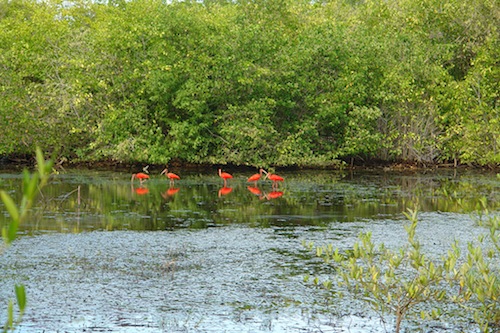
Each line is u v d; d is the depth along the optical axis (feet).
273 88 94.48
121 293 34.06
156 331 28.86
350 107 98.27
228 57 92.17
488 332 28.50
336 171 94.68
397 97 95.45
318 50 96.53
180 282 36.09
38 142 95.04
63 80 93.20
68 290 34.42
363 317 31.09
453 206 62.23
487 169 96.63
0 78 93.09
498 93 98.27
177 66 91.35
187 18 93.61
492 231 28.50
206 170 94.43
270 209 60.03
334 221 54.29
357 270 28.50
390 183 80.23
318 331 29.19
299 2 117.39
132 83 94.48
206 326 29.55
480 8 102.89
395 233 49.29
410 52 99.71
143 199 65.46
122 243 45.24
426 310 32.19
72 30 105.50
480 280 28.71
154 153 90.89
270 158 94.84
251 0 108.17
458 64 107.04
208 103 96.37
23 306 11.05
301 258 41.42
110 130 93.25
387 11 109.40
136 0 99.40
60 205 60.95
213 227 51.34
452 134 95.50
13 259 40.34
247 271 38.34
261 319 30.55
